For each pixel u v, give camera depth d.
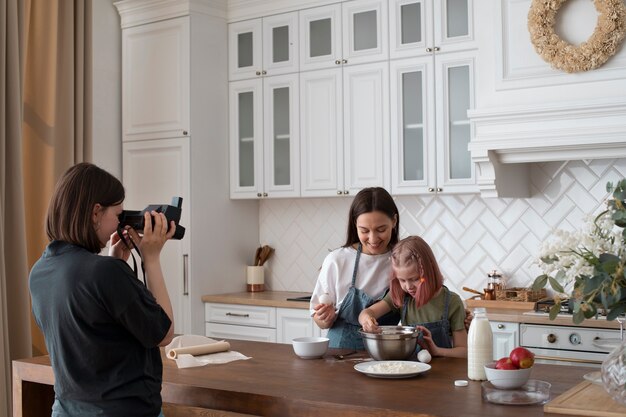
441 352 2.66
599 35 3.63
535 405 2.00
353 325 2.97
